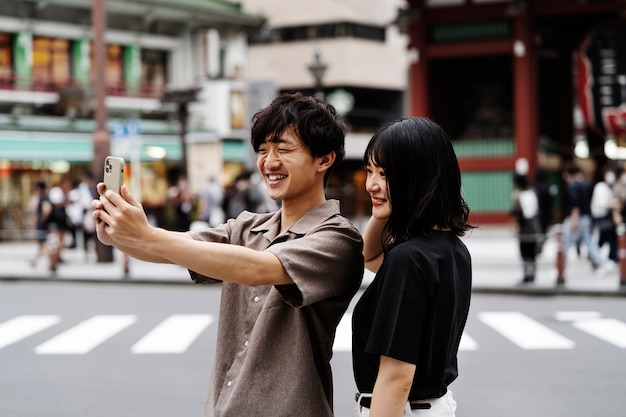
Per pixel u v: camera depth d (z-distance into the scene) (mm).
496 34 25656
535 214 13984
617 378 7801
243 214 3002
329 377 2779
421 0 26188
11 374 8195
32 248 25328
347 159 48219
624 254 13383
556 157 29094
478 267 17016
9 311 12438
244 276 2490
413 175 2660
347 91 49219
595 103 25484
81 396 7277
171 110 34219
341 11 48188
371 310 2643
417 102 26391
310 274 2568
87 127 31031
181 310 12336
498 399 7066
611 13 27375
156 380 7855
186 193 19906
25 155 28656
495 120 27609
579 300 13000
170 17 34531
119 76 33219
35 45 30703
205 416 2762
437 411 2605
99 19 19047
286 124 2709
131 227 2389
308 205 2826
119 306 12836
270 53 49875
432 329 2543
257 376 2654
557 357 8789
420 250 2549
